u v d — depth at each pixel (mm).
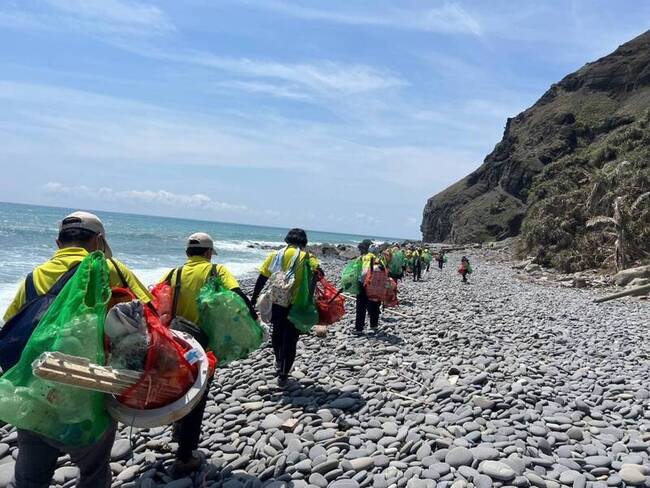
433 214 109000
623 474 4301
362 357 8617
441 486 4043
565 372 8023
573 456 4746
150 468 4441
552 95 102000
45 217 99000
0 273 20391
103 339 2932
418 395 6512
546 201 40844
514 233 81062
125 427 5281
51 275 3057
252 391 6648
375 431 5227
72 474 4285
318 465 4418
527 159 86125
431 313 14180
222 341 4176
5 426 5234
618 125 79562
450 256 59469
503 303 18484
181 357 3180
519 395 6418
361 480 4250
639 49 92188
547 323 13461
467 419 5516
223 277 4332
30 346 2723
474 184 106812
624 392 6840
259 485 4176
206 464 4504
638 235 30062
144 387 2996
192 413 4219
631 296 22047
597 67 95125
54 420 2701
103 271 2992
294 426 5336
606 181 36062
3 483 3969
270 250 63531
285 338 6727
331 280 23641
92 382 2742
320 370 7641
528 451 4727
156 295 4160
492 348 9492
